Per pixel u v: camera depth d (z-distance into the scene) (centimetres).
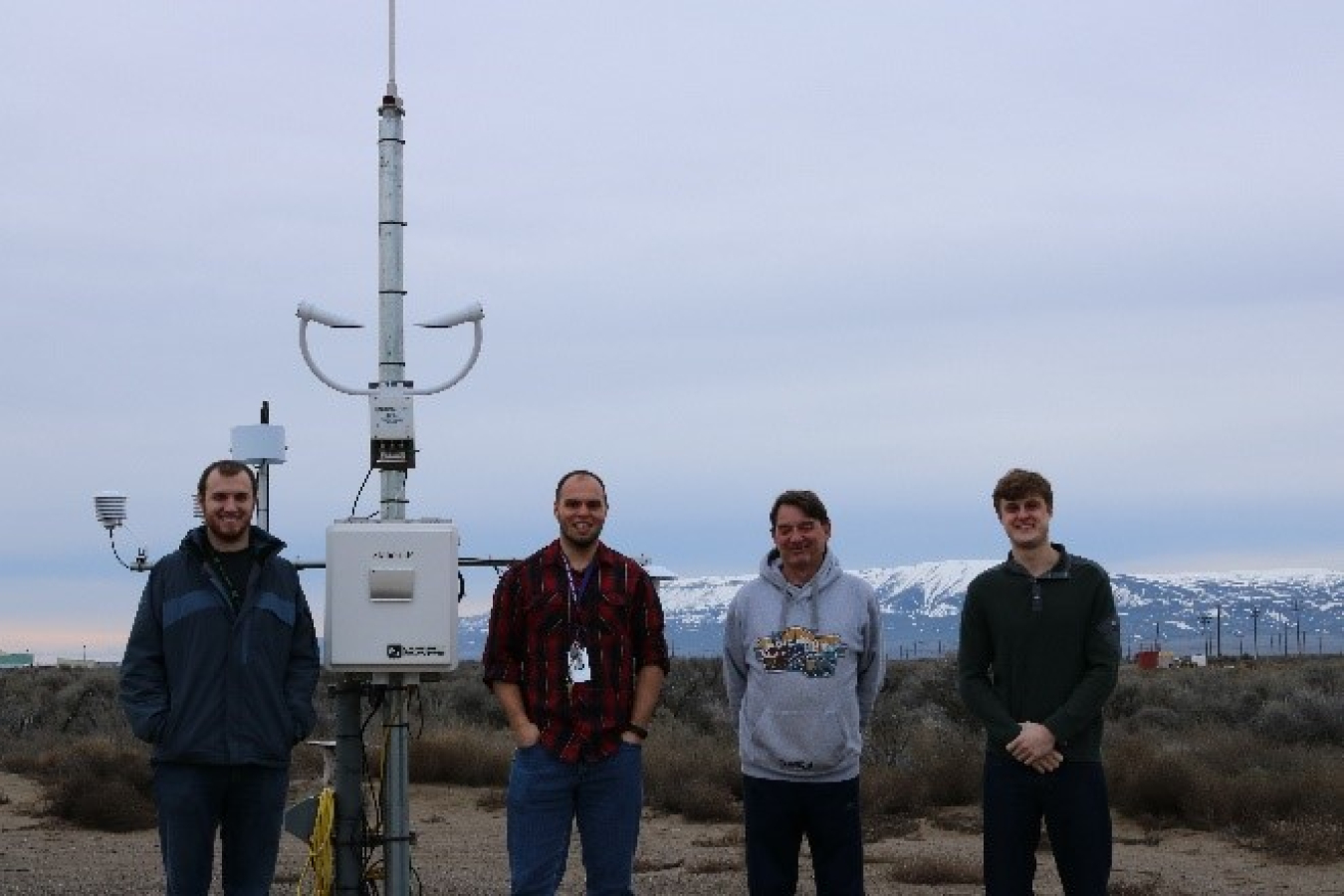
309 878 1102
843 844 790
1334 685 3966
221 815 764
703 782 2042
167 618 746
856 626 796
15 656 9519
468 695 3319
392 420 826
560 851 770
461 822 1916
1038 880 1392
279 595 759
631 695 782
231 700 740
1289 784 1847
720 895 1327
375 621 788
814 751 782
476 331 845
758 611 803
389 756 800
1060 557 760
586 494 770
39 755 2472
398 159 831
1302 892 1359
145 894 1292
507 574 790
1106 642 745
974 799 2012
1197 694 3653
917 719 2827
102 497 1019
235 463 753
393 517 827
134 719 740
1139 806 1858
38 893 1301
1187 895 1334
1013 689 754
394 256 830
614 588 779
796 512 793
